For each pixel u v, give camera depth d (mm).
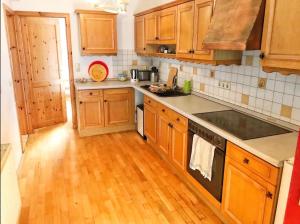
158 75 4656
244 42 1903
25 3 4027
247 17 1977
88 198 2643
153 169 3256
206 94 3291
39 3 4102
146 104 3863
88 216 2371
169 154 3203
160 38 3643
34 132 4590
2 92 2312
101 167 3305
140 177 3064
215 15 2357
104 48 4363
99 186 2865
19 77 4160
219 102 3031
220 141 2133
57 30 4719
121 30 4656
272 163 1611
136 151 3793
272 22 1740
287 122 2188
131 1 4574
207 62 2662
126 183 2934
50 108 4910
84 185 2883
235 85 2752
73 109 4711
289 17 1620
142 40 4293
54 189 2797
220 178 2188
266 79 2346
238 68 2680
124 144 4051
